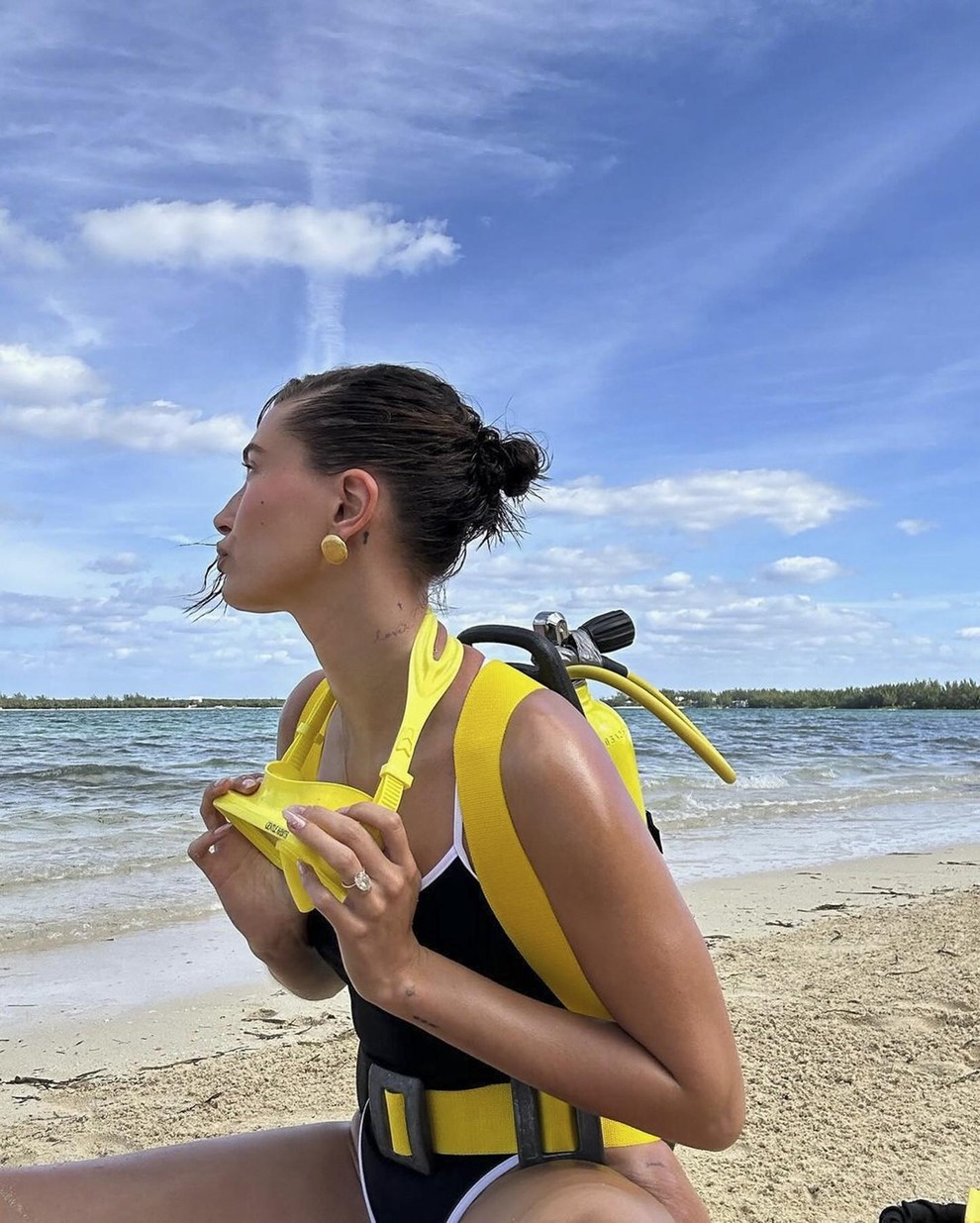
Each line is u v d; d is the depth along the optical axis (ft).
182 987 16.44
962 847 31.94
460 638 5.32
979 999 14.40
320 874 4.06
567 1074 4.11
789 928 20.01
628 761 5.56
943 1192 9.11
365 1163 5.01
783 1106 10.94
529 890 4.27
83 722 110.01
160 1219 4.96
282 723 5.93
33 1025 14.61
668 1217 4.31
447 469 4.79
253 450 4.87
